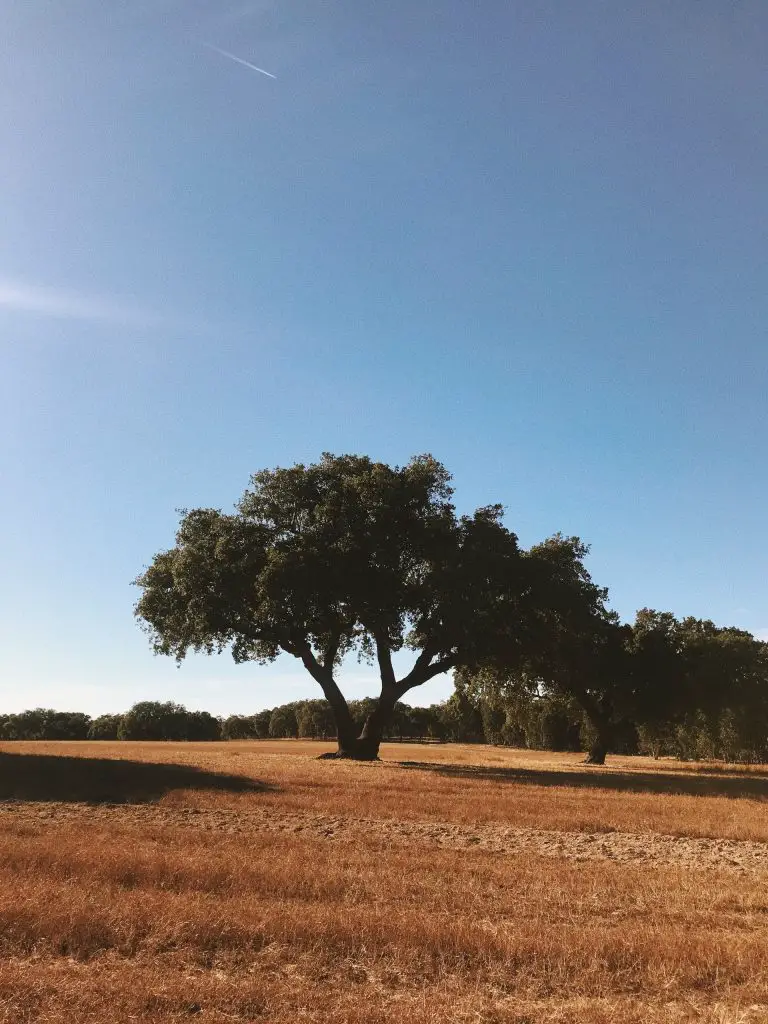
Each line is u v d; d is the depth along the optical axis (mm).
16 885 11414
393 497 45688
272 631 48688
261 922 9719
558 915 11055
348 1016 7203
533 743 125562
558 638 60000
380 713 50906
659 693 65750
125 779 29156
